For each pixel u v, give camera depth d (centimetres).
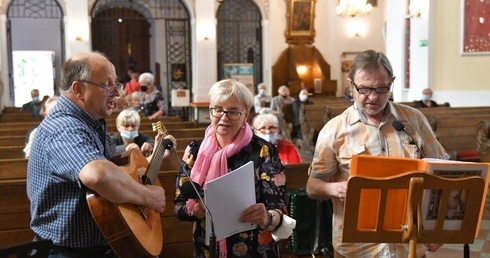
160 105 838
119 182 200
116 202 203
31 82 1455
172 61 1573
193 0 1501
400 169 205
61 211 213
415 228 196
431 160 206
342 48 1642
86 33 1406
